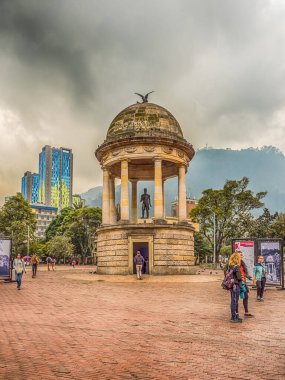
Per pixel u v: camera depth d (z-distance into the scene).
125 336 11.30
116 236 38.09
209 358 9.05
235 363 8.67
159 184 38.88
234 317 13.55
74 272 52.16
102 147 41.16
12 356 9.16
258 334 11.61
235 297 13.69
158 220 37.69
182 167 42.00
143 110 41.88
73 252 99.81
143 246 40.31
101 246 40.19
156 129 40.34
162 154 39.50
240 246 26.81
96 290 24.62
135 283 29.80
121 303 18.25
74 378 7.61
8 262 32.22
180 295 21.52
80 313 15.37
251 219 64.44
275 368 8.33
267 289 26.19
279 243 25.86
